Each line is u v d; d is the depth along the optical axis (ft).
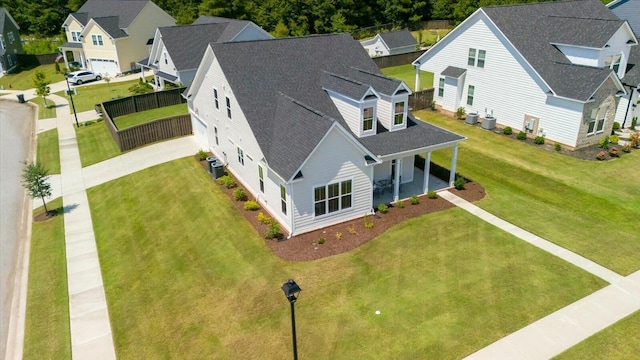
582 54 93.25
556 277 51.08
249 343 44.01
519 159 83.76
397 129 72.08
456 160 79.10
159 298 52.24
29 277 59.82
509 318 45.11
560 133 87.97
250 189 74.69
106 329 48.62
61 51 205.05
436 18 257.75
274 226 60.80
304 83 75.25
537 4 106.01
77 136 114.93
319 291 50.37
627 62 99.45
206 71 83.46
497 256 55.42
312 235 61.46
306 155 56.95
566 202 68.39
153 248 62.44
